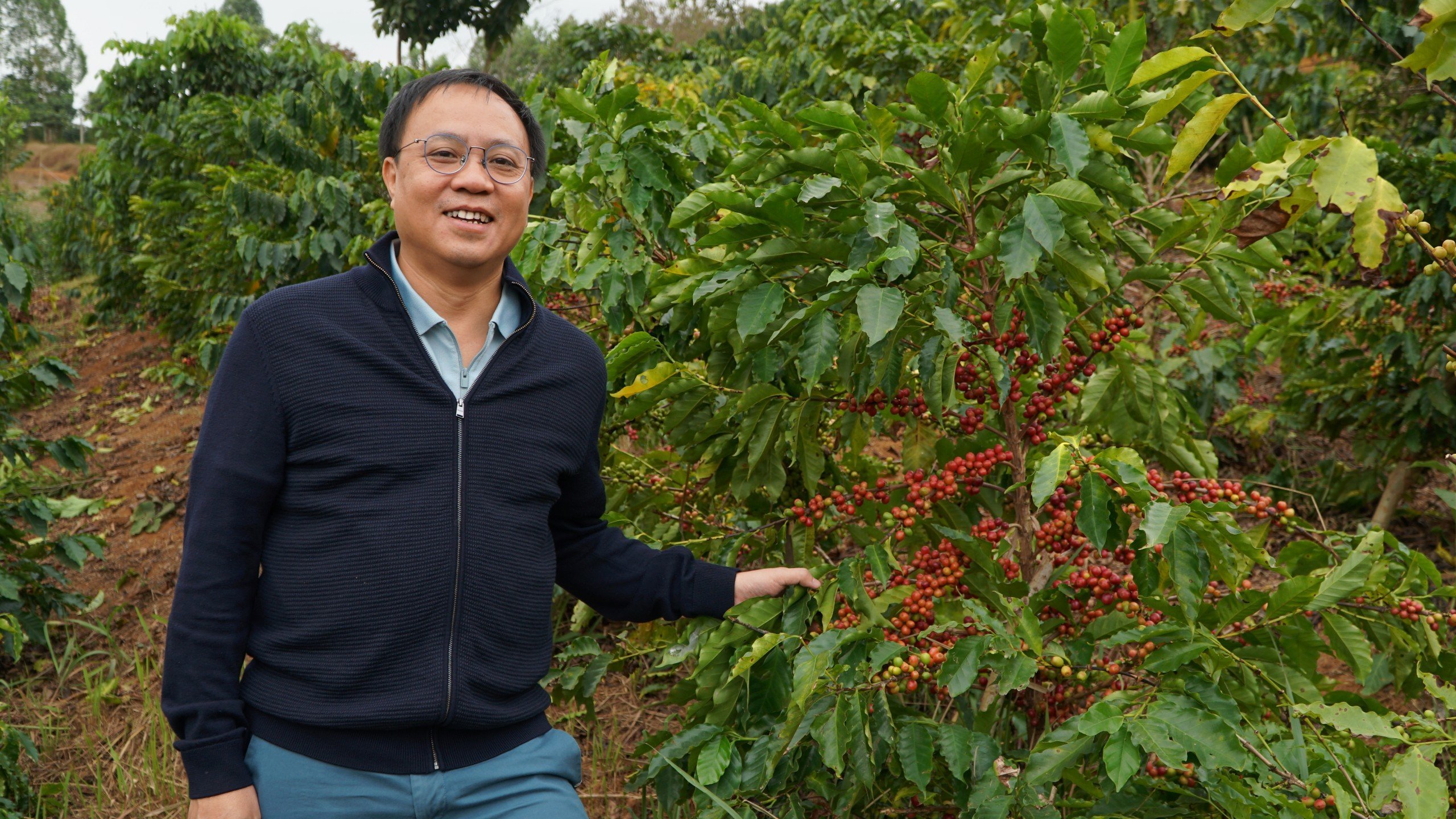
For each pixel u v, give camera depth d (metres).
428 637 1.48
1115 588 1.90
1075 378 2.09
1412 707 3.05
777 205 1.82
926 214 2.04
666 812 2.23
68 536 3.98
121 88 8.61
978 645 1.71
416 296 1.58
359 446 1.47
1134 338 2.35
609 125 2.47
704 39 13.64
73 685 3.79
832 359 1.77
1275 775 1.71
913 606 1.90
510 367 1.60
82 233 10.44
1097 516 1.67
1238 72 5.44
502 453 1.56
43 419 7.18
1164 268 1.90
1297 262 4.96
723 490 2.45
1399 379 4.03
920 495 1.98
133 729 3.44
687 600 1.92
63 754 3.33
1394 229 1.39
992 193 1.92
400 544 1.46
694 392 2.27
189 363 6.65
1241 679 1.88
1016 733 2.44
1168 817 1.75
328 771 1.46
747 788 1.92
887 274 1.77
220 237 6.18
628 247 2.43
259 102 6.33
